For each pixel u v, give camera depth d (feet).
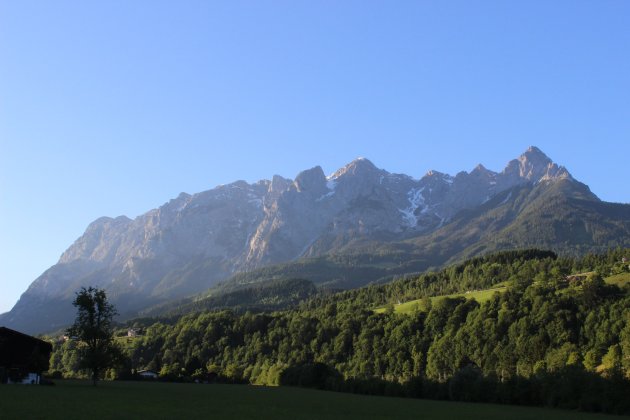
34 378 469.98
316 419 298.15
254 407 352.49
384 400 455.63
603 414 357.61
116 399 347.97
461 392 467.52
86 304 447.01
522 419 320.50
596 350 606.14
